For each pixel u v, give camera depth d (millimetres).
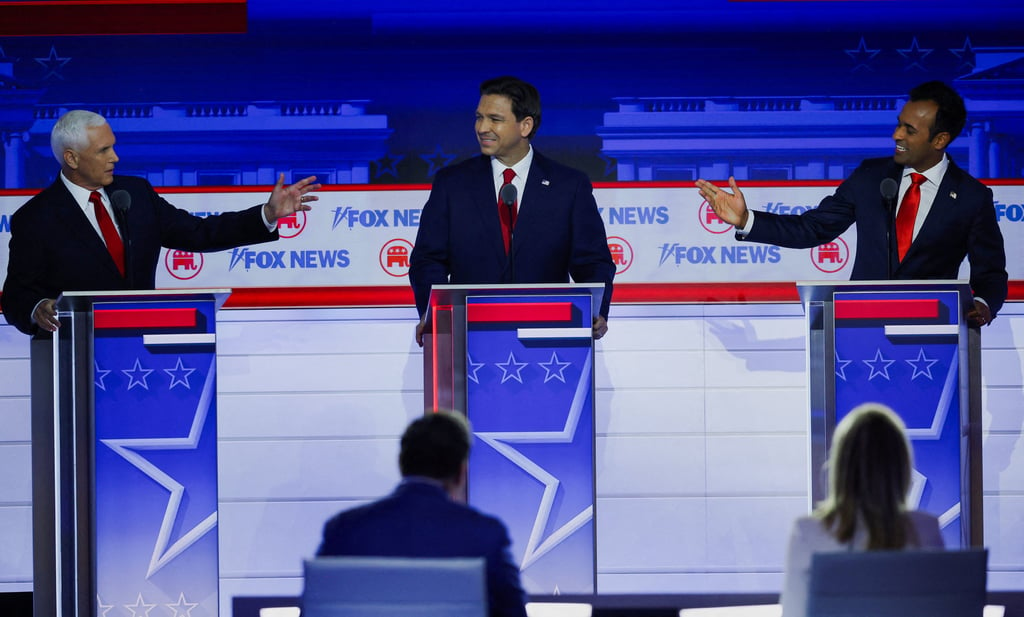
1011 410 17266
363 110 18312
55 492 13562
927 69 18219
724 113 18219
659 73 18266
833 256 17828
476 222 15320
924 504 12867
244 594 17109
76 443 12953
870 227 15977
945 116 15602
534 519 12695
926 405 12883
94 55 18203
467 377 12727
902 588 8719
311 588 8750
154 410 12844
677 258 17844
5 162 18078
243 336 17656
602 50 18297
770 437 17453
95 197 15375
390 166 18281
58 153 15125
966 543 12891
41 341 13977
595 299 13289
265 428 17469
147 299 12812
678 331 17656
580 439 12727
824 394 13047
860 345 12938
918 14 18203
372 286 17828
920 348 12883
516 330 12742
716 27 18297
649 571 17188
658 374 17562
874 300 12914
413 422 9672
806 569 9211
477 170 15547
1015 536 17094
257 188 17922
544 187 15391
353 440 17484
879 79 18234
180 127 18219
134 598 12859
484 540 9188
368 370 17641
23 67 18141
